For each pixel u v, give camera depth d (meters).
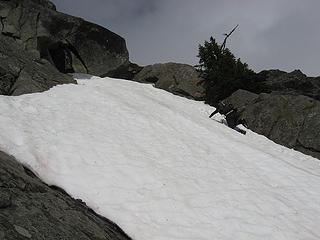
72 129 14.31
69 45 24.27
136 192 11.73
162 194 12.02
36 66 18.94
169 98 25.06
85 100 17.58
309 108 22.42
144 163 13.41
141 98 21.47
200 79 28.75
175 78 29.02
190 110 23.62
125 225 10.38
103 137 14.42
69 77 20.38
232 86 26.55
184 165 14.38
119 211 10.78
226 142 17.80
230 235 11.12
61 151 12.55
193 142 16.83
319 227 12.65
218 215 11.84
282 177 15.55
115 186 11.70
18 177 9.41
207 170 14.52
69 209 9.58
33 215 8.28
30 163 11.41
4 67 16.92
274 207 13.02
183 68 29.56
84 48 24.92
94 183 11.56
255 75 27.33
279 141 21.61
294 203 13.74
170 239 10.37
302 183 15.34
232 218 11.84
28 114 14.45
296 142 21.33
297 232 11.95
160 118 18.59
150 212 11.12
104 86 22.66
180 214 11.41
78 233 8.68
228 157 16.31
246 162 16.27
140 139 15.38
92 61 25.31
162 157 14.48
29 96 16.30
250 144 19.53
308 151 20.92
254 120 22.95
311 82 29.64
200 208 11.94
